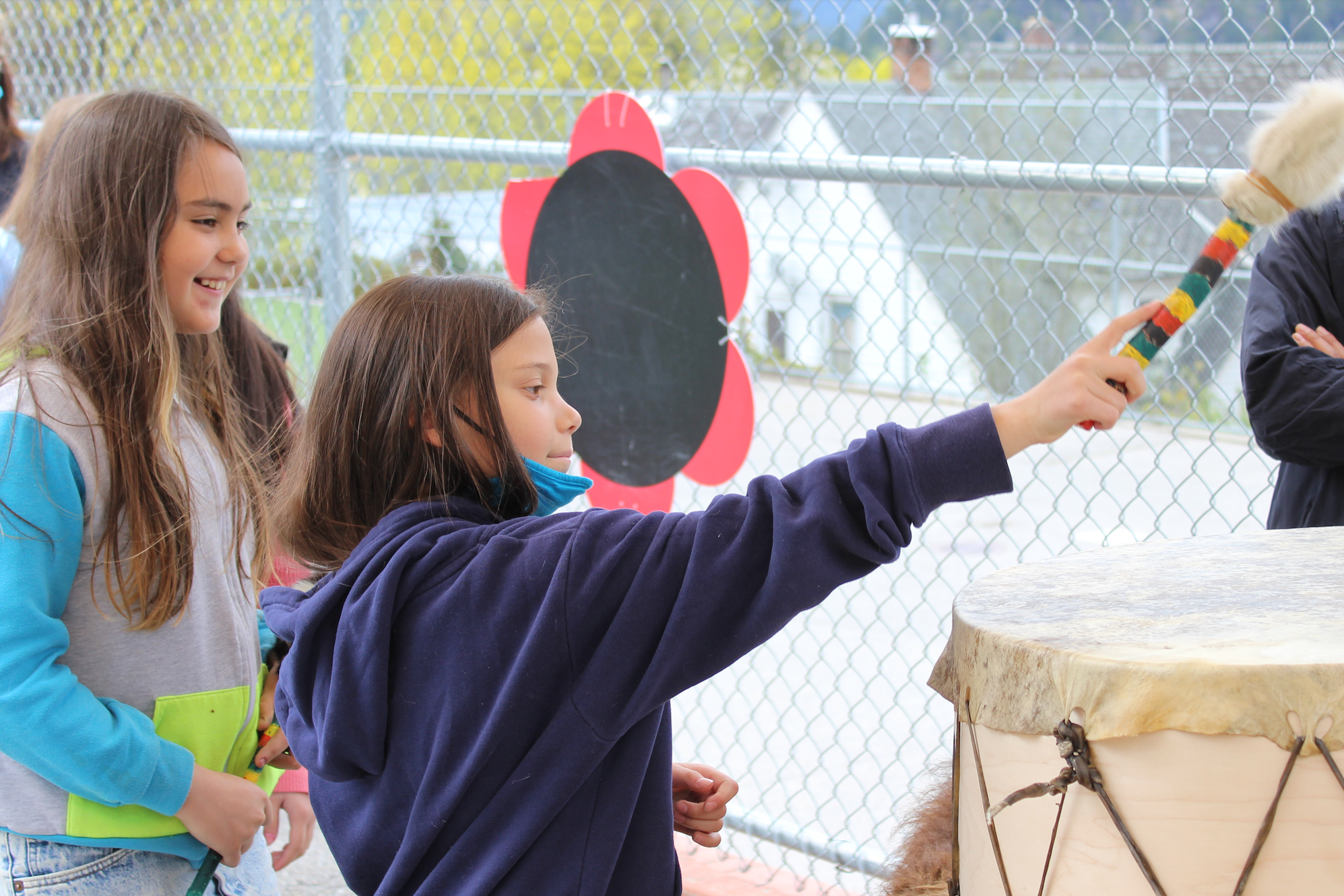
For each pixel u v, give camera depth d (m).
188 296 1.65
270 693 1.82
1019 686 1.03
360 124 3.86
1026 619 1.10
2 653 1.42
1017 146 7.93
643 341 2.60
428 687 1.20
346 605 1.23
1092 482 6.59
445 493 1.30
